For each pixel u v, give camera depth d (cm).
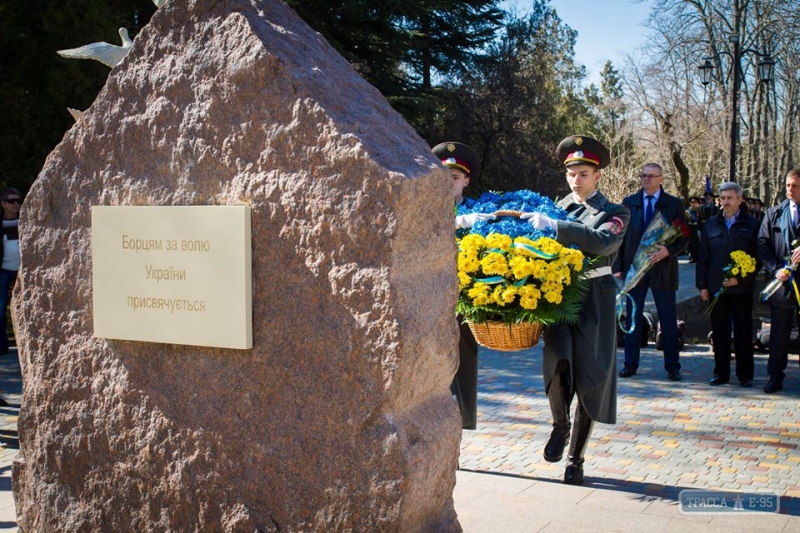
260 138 298
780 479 504
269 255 297
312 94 292
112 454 331
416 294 287
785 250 793
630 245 844
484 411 718
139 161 324
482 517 422
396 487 279
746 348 823
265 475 300
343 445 287
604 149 492
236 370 305
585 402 467
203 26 313
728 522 415
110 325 327
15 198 1000
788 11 3244
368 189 279
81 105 1385
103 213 327
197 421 312
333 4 1989
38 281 347
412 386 288
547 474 519
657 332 1066
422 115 2367
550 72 3984
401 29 2145
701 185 3697
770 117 3919
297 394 294
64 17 1352
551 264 423
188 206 308
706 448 584
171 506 319
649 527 406
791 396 776
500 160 3005
